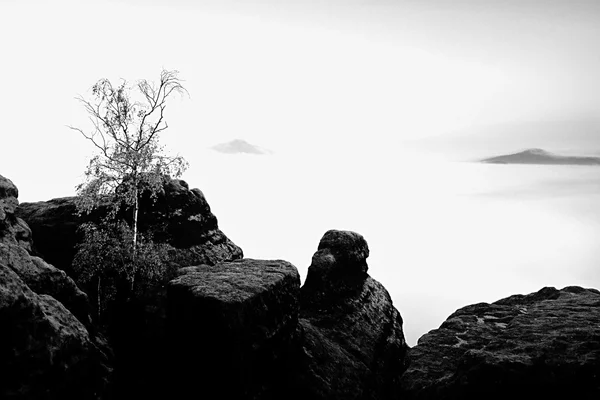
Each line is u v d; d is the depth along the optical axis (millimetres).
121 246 29906
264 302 23094
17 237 26125
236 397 20797
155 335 27984
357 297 37250
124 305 29453
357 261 39250
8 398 16312
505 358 20094
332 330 33281
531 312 26000
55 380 18203
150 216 34156
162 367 24500
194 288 22438
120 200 29578
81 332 20531
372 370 31656
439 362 24922
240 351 20969
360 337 33750
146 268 30344
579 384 18516
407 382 23750
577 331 21922
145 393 23703
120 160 29359
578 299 28172
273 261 28734
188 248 35406
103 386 21219
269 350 23172
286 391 24266
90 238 28641
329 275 36531
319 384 25609
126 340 27781
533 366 19453
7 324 16531
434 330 28938
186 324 22109
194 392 21562
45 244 31641
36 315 17828
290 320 25500
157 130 30734
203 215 38125
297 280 27125
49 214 32906
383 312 38219
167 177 35000
